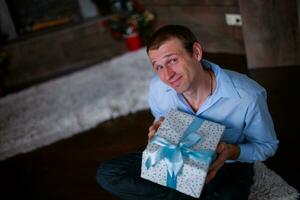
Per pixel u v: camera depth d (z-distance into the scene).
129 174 1.48
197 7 3.65
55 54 4.12
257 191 1.73
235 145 1.33
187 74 1.22
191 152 1.21
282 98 2.52
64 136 2.80
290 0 2.71
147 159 1.27
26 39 4.00
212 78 1.33
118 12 4.20
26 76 4.09
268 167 1.96
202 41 3.80
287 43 2.88
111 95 3.23
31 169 2.52
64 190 2.25
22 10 4.12
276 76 2.84
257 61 3.06
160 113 1.54
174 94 1.41
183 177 1.22
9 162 2.64
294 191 1.72
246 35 2.99
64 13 4.28
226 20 3.46
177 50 1.19
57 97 3.45
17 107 3.42
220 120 1.36
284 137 2.14
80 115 3.03
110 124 2.84
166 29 1.22
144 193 1.45
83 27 4.12
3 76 4.00
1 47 3.93
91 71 3.88
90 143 2.67
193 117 1.34
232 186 1.38
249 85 1.31
